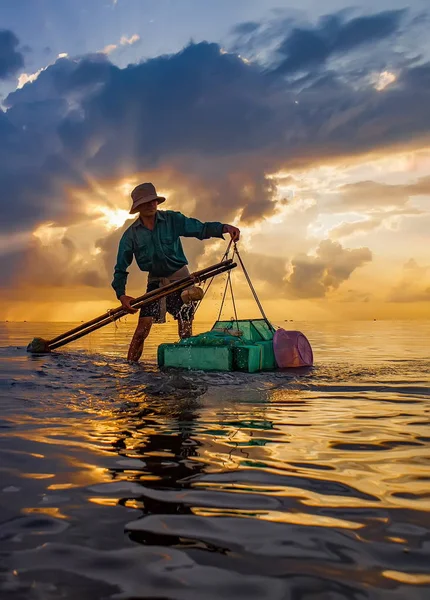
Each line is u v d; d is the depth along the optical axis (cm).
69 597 115
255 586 119
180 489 183
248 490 182
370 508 165
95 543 141
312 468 208
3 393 395
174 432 270
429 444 247
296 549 137
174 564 129
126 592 117
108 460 219
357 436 263
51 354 732
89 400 367
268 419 303
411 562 130
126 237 686
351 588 118
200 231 671
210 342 546
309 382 454
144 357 706
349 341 1125
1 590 118
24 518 158
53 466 211
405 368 563
